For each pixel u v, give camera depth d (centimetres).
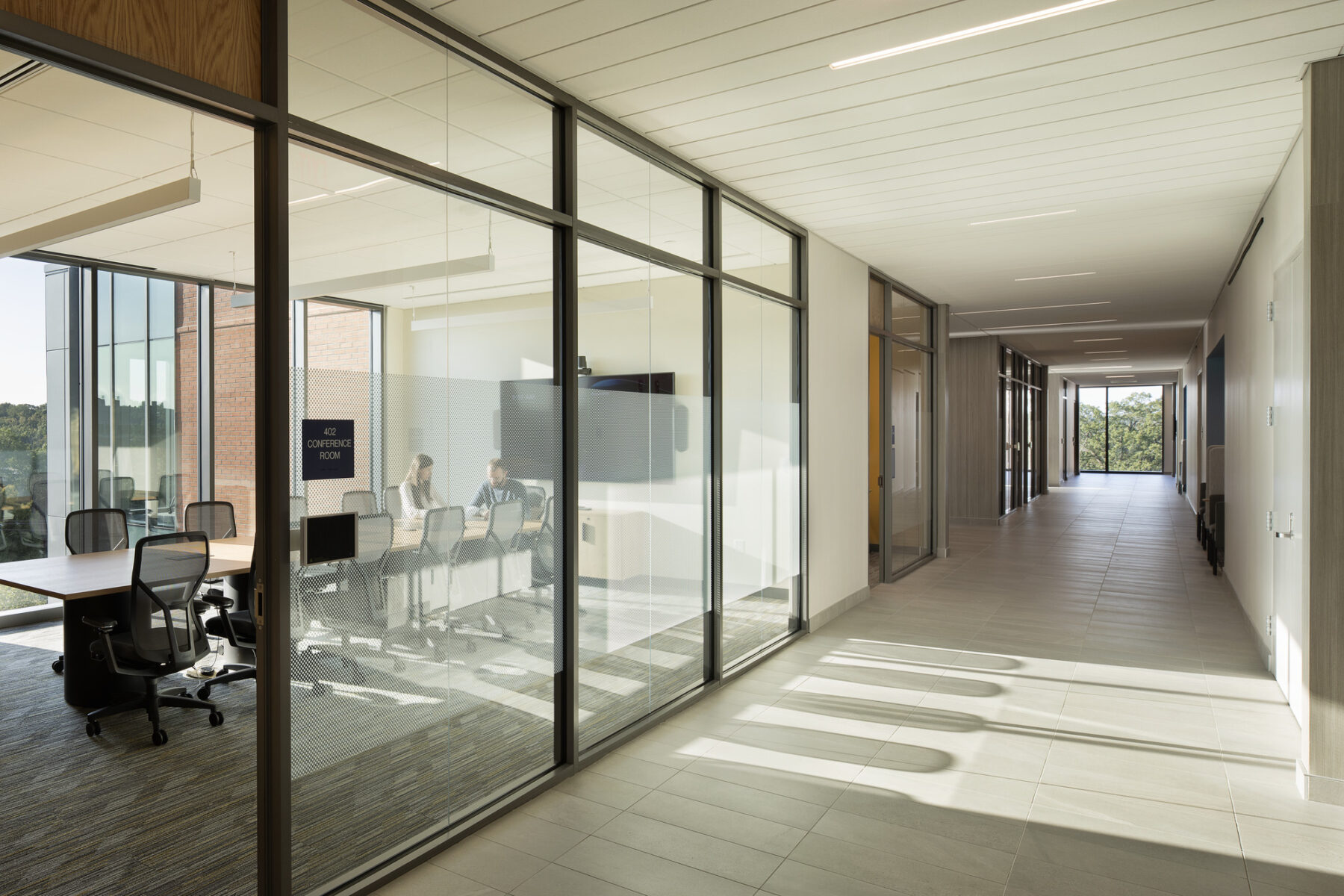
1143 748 386
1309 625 333
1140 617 654
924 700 458
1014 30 303
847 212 565
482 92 320
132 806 336
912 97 367
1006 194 522
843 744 394
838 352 681
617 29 302
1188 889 267
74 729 425
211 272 705
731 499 513
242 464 774
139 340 703
